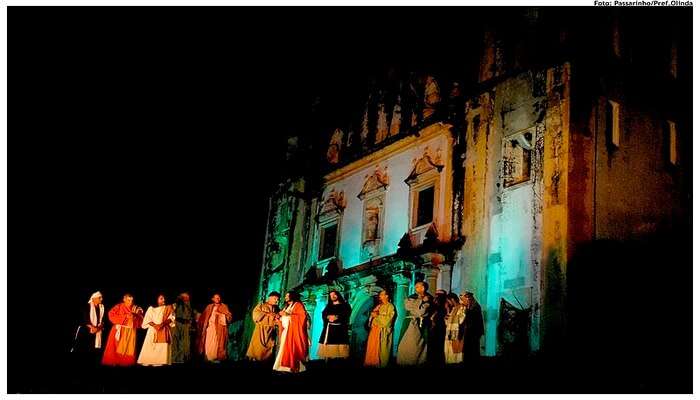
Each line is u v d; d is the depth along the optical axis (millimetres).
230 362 20438
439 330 17984
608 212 20094
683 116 23125
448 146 23859
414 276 22750
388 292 23562
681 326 20312
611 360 17734
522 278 19719
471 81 23906
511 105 22062
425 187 24422
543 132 20672
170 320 19453
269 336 20859
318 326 26594
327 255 28125
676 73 23484
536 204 20094
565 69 20719
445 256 22141
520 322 19281
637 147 21500
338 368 17625
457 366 16062
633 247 20312
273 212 31812
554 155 20062
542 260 19281
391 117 27234
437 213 23406
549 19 21922
